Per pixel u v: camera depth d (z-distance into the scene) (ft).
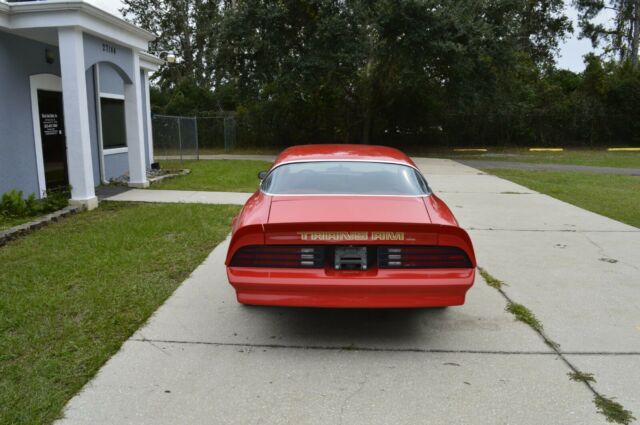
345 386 11.14
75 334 13.28
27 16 27.99
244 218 13.65
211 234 23.47
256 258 12.28
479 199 35.04
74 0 27.27
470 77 75.25
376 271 12.20
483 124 95.45
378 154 16.96
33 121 31.68
